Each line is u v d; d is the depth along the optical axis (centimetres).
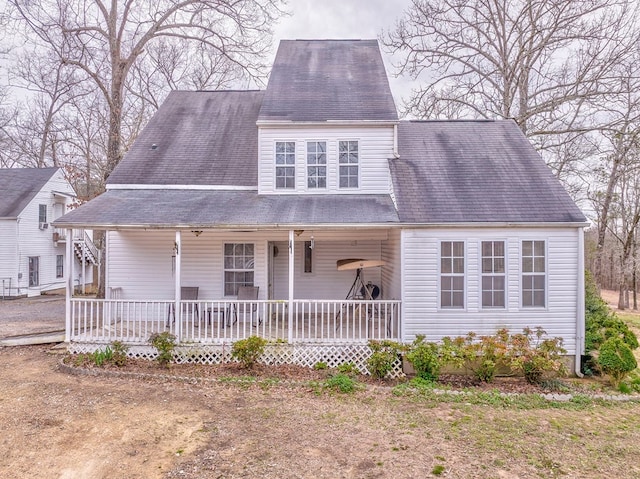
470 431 620
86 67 1747
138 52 1788
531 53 1839
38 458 529
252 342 876
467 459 532
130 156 1241
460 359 835
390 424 641
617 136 1775
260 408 696
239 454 539
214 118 1423
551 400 765
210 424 628
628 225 2764
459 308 932
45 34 1711
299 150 1133
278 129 1132
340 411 691
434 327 933
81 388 769
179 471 498
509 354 843
